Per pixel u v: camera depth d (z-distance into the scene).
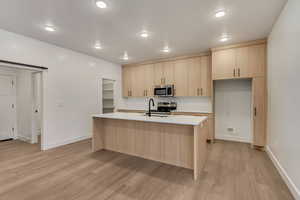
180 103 4.68
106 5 1.97
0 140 4.04
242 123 3.91
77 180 2.07
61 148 3.40
